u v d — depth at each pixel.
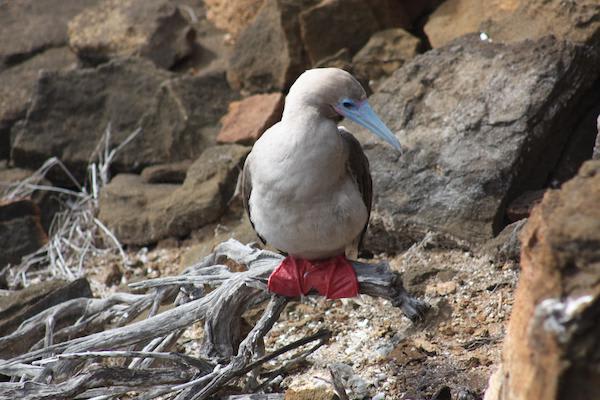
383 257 11.68
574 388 5.48
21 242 13.45
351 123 12.19
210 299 9.02
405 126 11.78
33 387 8.41
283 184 8.14
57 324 10.61
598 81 12.27
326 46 14.30
